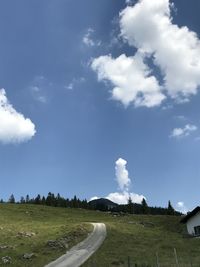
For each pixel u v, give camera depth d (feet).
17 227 310.04
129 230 320.50
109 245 238.27
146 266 173.27
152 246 241.76
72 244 240.32
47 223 375.66
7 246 220.23
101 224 337.72
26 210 464.24
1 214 423.64
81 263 186.70
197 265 169.37
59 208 508.12
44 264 186.70
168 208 640.17
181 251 223.71
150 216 472.03
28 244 230.48
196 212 292.81
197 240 266.16
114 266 180.96
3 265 181.47
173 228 371.15
